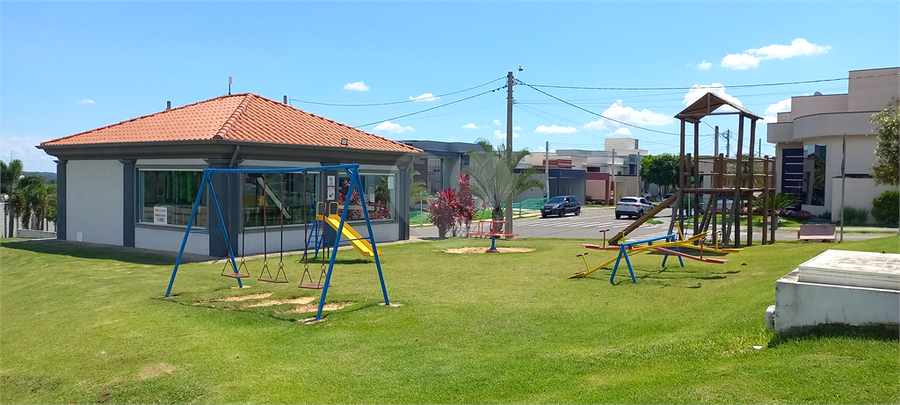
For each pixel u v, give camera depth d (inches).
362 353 275.3
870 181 1353.3
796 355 219.0
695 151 708.0
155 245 695.1
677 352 246.7
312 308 381.4
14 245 737.0
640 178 2876.5
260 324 338.6
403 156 842.2
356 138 806.5
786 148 1705.2
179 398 228.2
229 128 652.1
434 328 318.0
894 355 204.1
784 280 253.0
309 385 234.8
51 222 1454.2
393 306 379.6
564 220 1595.7
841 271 240.7
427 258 639.1
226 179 634.2
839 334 229.0
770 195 801.6
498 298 400.2
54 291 464.8
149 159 689.0
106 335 324.8
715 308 332.2
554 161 2554.1
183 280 498.0
